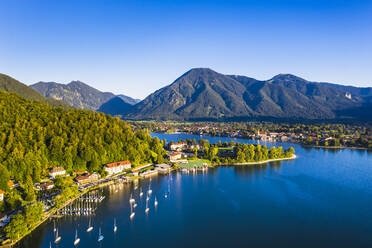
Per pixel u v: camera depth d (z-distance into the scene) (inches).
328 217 6210.6
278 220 6048.2
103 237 5177.2
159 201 7091.5
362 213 6437.0
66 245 4852.4
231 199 7308.1
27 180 6560.0
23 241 4909.0
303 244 5068.9
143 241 5098.4
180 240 5162.4
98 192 7598.4
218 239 5221.5
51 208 6210.6
